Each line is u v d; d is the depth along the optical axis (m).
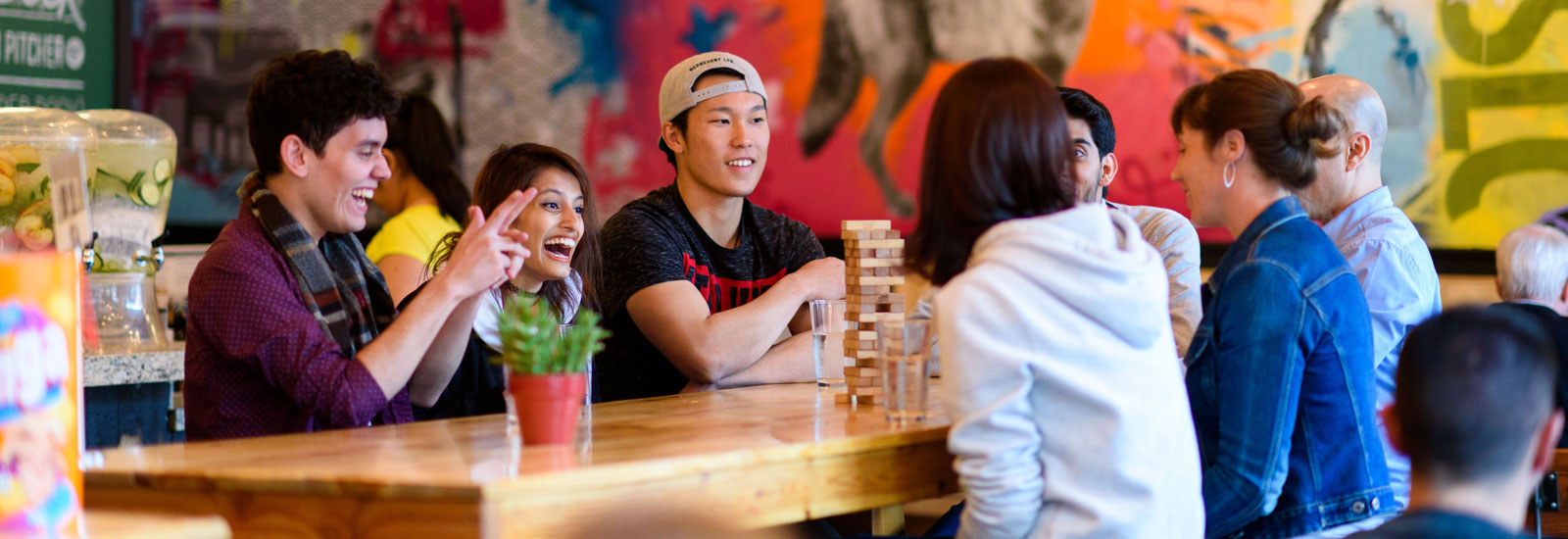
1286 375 1.86
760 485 1.61
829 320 2.37
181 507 1.54
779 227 2.96
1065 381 1.65
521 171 2.58
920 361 1.91
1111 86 4.16
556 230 2.58
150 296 2.91
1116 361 1.67
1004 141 1.76
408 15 4.86
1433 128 3.89
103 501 1.58
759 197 4.57
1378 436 1.99
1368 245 2.51
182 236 4.88
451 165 3.65
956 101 1.80
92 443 2.72
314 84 2.12
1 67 4.14
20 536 1.05
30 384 1.07
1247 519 1.86
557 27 4.75
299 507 1.46
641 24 4.66
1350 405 1.94
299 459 1.59
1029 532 1.70
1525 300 3.14
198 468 1.54
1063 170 1.79
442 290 2.04
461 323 2.30
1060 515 1.68
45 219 2.54
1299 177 1.99
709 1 4.59
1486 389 1.27
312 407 1.97
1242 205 2.03
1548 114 3.76
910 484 1.84
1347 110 2.60
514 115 4.80
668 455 1.56
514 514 1.37
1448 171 3.88
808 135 4.49
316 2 4.90
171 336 3.46
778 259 2.92
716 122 2.75
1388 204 2.62
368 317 2.32
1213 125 2.04
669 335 2.60
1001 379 1.66
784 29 4.50
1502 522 1.30
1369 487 1.94
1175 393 1.73
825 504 1.70
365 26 4.89
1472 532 1.23
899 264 2.15
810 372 2.69
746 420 1.94
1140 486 1.66
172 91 4.92
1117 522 1.64
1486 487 1.29
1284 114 2.00
